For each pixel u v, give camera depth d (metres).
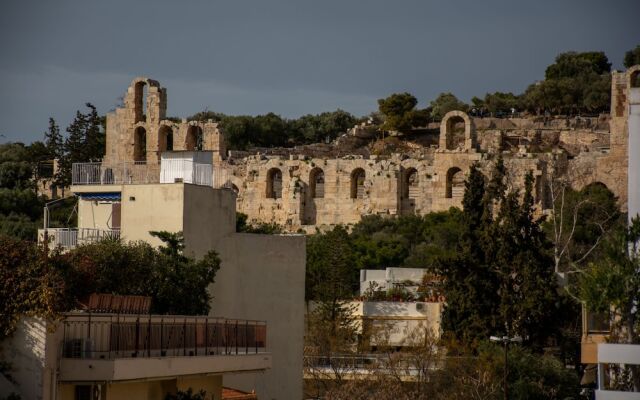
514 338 163.62
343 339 192.88
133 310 118.50
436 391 167.75
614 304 124.69
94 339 105.06
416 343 187.25
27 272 106.31
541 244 196.12
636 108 131.12
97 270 125.25
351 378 171.88
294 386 149.88
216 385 119.19
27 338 102.00
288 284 149.88
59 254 124.25
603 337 134.38
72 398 103.00
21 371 101.44
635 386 119.06
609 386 126.44
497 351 172.25
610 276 125.06
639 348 115.69
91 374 101.81
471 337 186.62
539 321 187.12
